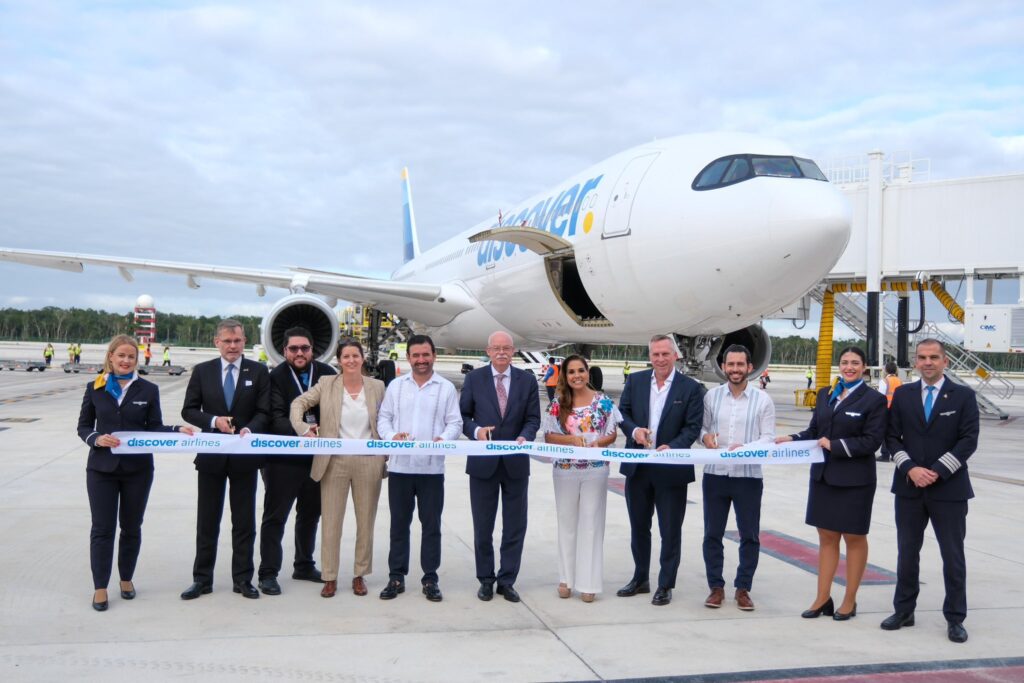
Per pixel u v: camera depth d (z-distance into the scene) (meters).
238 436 4.70
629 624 4.47
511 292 16.02
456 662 3.79
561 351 35.78
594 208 13.03
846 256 19.62
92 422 4.68
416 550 6.06
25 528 6.20
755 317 11.86
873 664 3.87
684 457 4.71
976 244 18.00
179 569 5.34
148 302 59.22
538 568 5.65
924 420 4.45
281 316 17.12
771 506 7.83
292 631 4.21
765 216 10.34
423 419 5.10
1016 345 17.95
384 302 19.45
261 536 5.03
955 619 4.24
